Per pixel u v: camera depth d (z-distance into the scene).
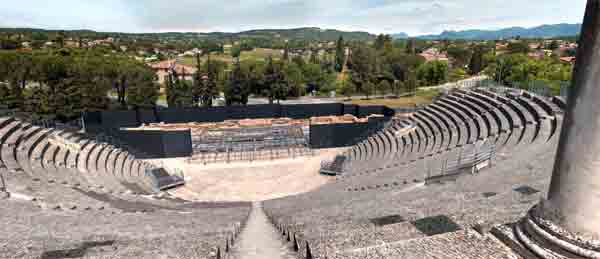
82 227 12.70
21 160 22.84
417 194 15.88
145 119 46.31
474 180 15.91
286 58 115.94
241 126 45.22
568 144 4.86
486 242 6.42
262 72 67.69
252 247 10.77
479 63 108.25
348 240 8.95
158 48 170.25
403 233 9.16
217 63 86.06
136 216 15.66
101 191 21.06
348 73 92.19
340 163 33.38
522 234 5.87
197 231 12.45
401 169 24.42
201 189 28.81
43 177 20.97
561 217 5.08
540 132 21.27
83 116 43.47
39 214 14.09
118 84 62.00
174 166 34.09
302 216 15.02
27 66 57.59
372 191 20.09
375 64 89.81
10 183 18.23
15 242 10.32
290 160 35.66
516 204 10.73
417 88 85.88
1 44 94.19
